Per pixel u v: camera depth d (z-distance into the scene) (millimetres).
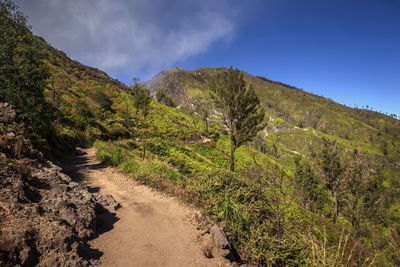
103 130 23969
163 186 7535
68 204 4016
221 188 6293
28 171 4473
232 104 18219
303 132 186375
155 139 26234
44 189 4402
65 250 2967
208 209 5734
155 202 6172
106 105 35438
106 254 3432
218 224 5039
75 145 15930
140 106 31375
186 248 4016
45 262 2674
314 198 20781
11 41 9516
